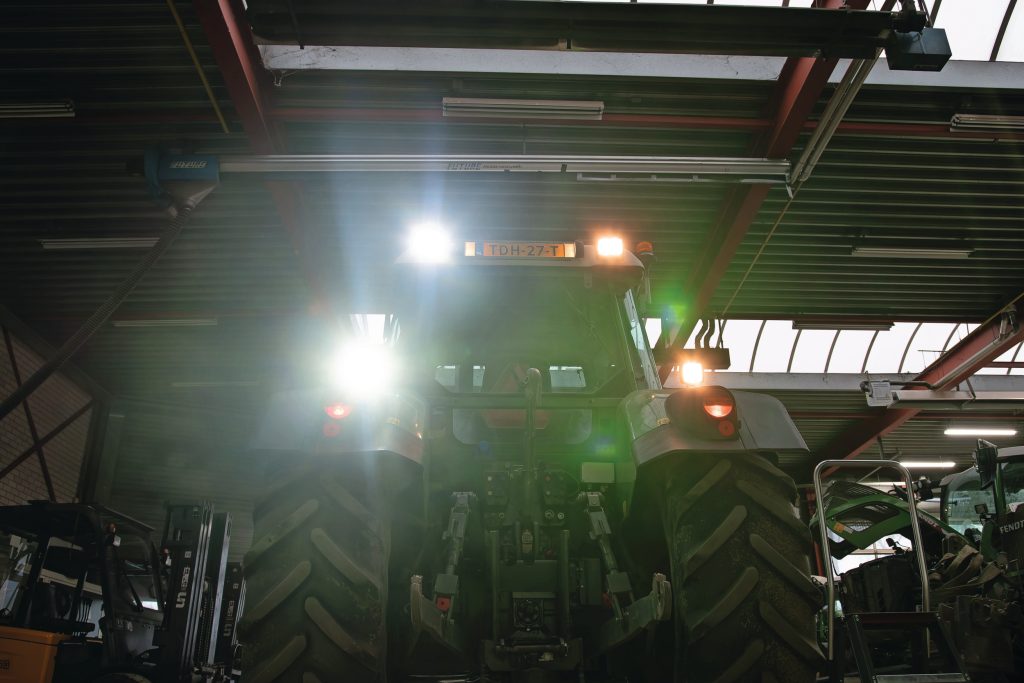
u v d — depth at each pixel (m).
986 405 15.21
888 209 10.12
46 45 7.07
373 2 5.21
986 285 12.14
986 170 9.34
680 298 11.72
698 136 8.59
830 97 8.08
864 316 13.08
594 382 3.54
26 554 6.45
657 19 5.43
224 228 9.87
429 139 8.56
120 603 6.37
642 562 2.62
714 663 2.05
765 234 10.55
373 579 2.06
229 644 7.33
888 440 18.52
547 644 2.19
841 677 3.39
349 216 9.73
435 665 2.62
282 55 7.40
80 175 8.77
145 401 14.73
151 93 7.66
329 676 1.99
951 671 3.67
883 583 5.92
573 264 3.46
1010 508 6.22
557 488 2.57
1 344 11.30
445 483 2.78
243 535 16.06
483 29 5.37
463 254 3.47
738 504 2.22
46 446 12.42
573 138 8.58
